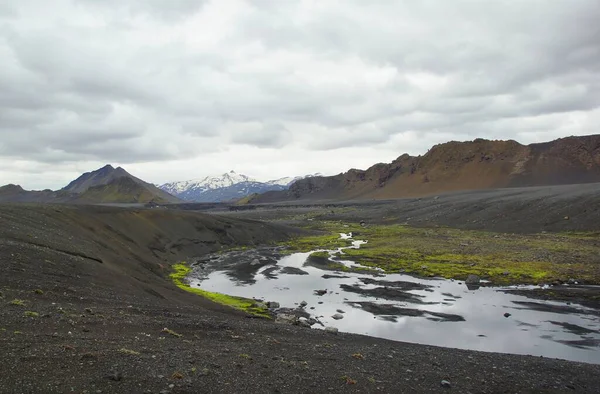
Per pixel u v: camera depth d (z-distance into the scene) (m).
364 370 24.31
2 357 17.34
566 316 49.94
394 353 29.89
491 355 32.69
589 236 121.44
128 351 20.58
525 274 73.94
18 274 34.12
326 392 20.12
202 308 44.00
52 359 18.03
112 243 78.94
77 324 24.33
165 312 33.56
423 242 125.81
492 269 79.75
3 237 47.66
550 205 165.88
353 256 104.12
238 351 24.67
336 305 56.00
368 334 43.03
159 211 122.06
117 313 29.48
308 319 48.31
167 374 18.73
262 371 21.50
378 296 61.56
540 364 30.33
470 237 134.62
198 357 21.98
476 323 47.47
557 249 99.38
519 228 149.62
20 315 23.61
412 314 51.38
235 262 98.44
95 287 38.00
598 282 67.31
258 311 49.69
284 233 159.00
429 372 25.61
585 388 25.64
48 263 40.94
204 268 89.69
